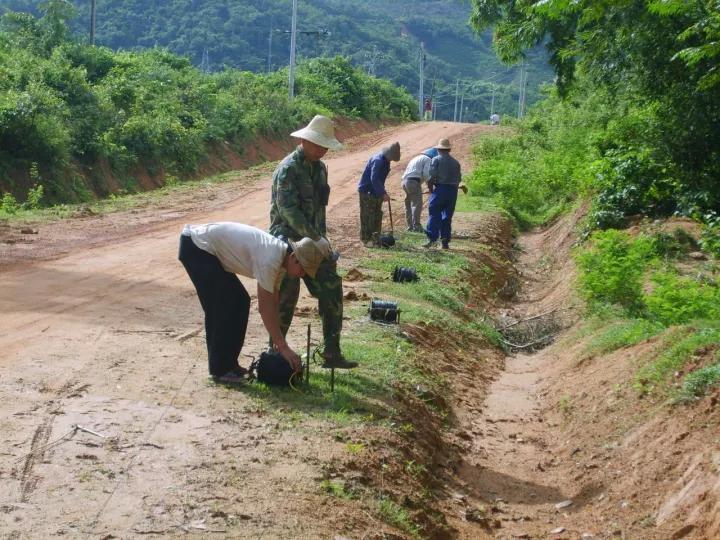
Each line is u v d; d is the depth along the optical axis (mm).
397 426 7102
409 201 17844
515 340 12656
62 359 7426
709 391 7465
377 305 10133
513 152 33375
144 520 4715
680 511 6176
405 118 61969
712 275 12164
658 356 8812
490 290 15016
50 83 27500
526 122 40844
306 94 50969
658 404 7930
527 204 24469
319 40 97188
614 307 11891
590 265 12555
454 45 132875
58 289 10648
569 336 11945
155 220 18672
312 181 7469
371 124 54625
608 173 16672
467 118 103438
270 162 36469
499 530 6602
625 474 7195
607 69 16703
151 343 8180
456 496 6922
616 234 12906
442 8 148250
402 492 6105
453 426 8539
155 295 10609
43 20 34531
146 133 28688
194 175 30688
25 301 9789
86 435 5773
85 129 26094
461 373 10188
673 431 7234
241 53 88875
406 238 16938
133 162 27422
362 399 7344
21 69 27109
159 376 7156
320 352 7793
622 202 16125
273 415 6582
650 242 13117
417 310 11125
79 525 4590
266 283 6879
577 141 26188
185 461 5543
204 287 7031
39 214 18531
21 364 7191
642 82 15648
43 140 22750
